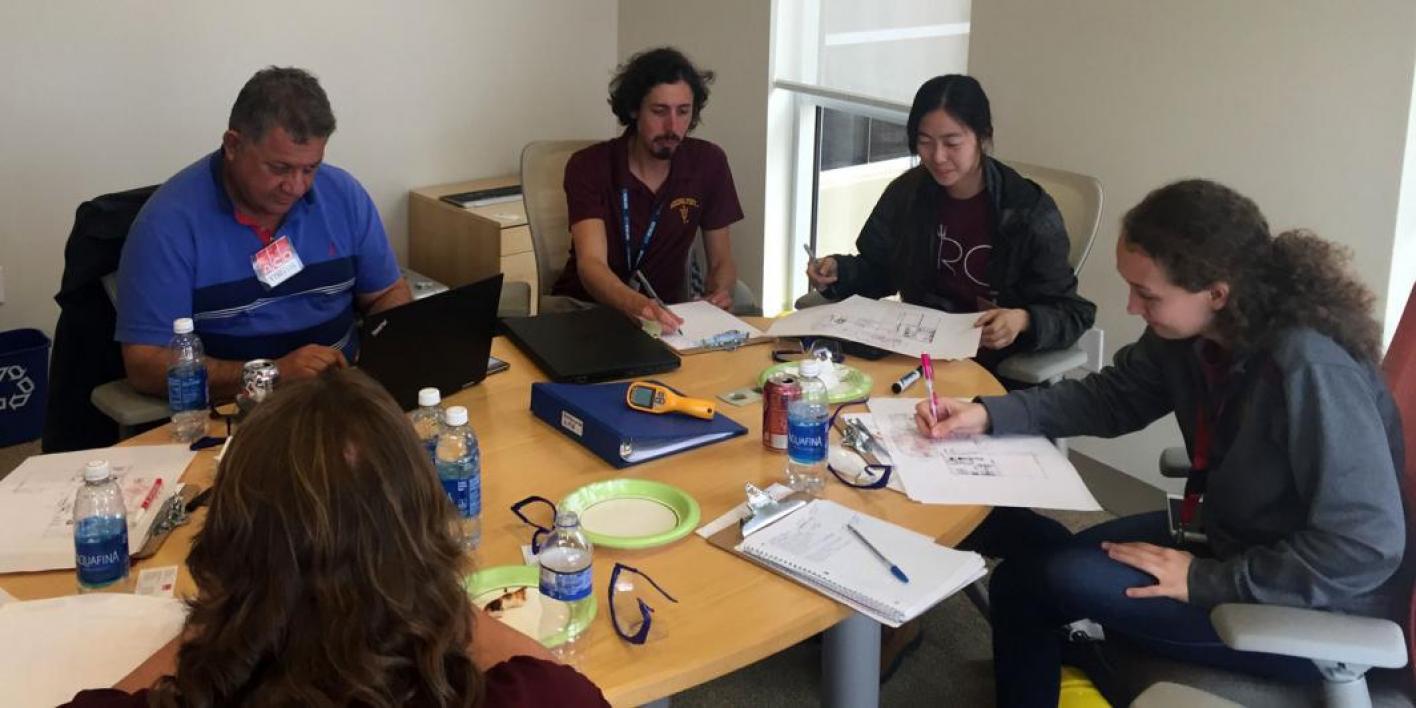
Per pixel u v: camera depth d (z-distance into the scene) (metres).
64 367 2.50
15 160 3.69
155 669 1.15
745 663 1.44
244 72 4.04
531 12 4.64
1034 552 2.06
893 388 2.28
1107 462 3.45
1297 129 2.84
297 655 0.88
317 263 2.50
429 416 1.78
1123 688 1.84
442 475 1.62
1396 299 2.77
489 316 2.21
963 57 3.74
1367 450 1.66
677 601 1.53
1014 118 3.54
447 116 4.54
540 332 2.47
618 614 1.50
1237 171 2.99
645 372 2.33
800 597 1.55
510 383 2.29
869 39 4.07
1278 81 2.86
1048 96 3.41
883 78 4.06
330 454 0.90
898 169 4.18
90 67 3.75
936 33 3.82
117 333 2.31
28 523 1.67
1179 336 1.85
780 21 4.30
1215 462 1.93
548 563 1.45
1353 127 2.73
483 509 1.76
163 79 3.89
